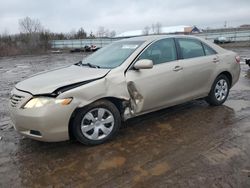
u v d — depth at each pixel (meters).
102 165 3.46
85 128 3.89
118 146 3.97
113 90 4.01
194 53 5.17
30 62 23.12
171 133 4.36
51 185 3.09
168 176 3.14
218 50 5.64
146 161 3.50
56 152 3.87
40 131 3.58
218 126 4.58
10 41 45.06
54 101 3.56
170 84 4.66
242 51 22.59
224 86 5.75
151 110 4.59
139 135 4.33
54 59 26.12
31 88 3.75
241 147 3.78
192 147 3.84
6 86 10.12
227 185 2.92
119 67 4.19
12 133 4.65
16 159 3.71
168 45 4.81
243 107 5.62
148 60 4.16
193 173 3.18
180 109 5.54
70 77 3.96
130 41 4.92
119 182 3.07
